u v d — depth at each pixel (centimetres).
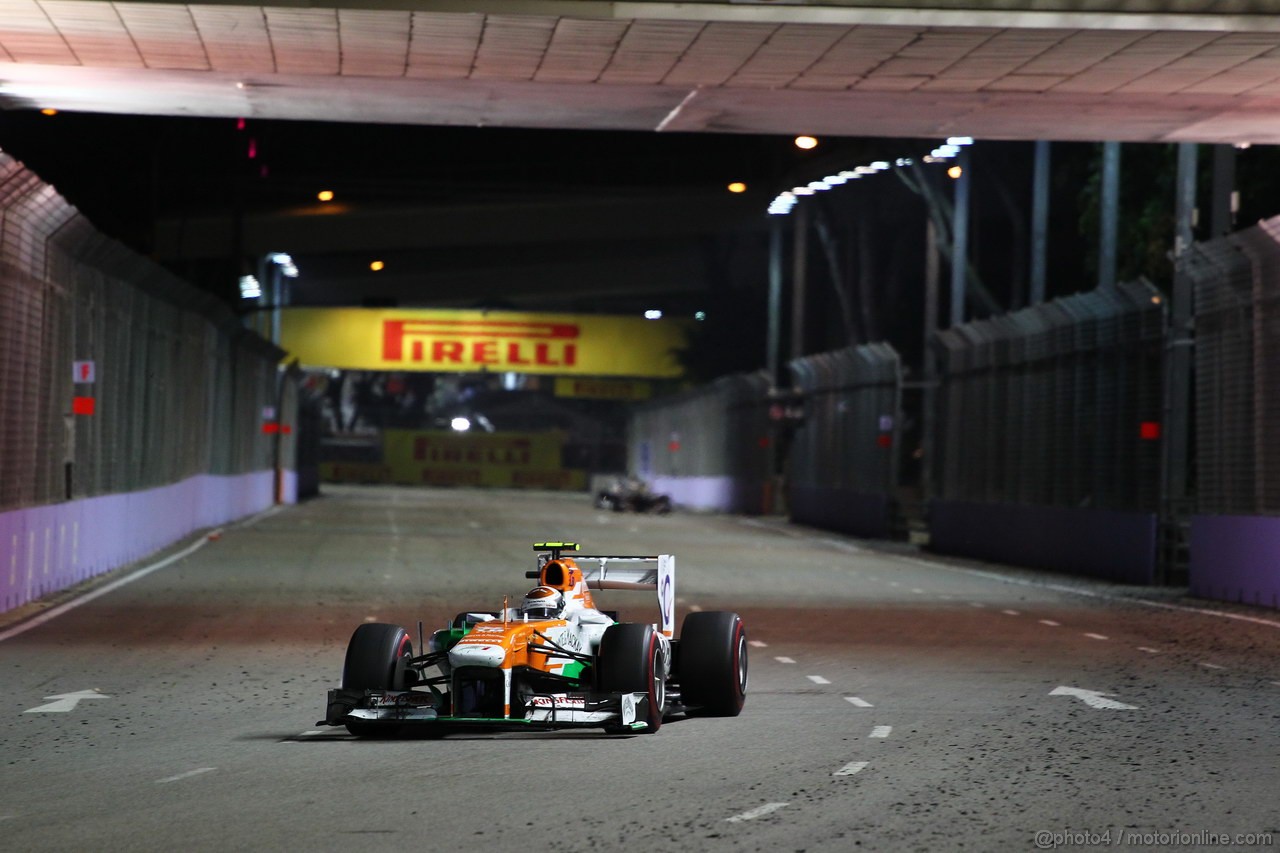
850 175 11194
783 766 2417
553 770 2369
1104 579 7219
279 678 3484
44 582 5534
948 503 9462
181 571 6806
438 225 15738
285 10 4088
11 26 4284
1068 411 7769
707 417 17538
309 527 11144
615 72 4691
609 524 12750
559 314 18325
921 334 16625
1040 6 4066
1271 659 4059
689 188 16288
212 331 10412
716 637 2933
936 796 2183
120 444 7050
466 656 2559
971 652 4166
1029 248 14700
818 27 4159
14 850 1834
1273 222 5519
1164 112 5112
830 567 7962
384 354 18025
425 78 4819
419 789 2212
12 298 5059
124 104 5288
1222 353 6156
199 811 2056
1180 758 2522
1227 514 6066
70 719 2891
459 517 13588
